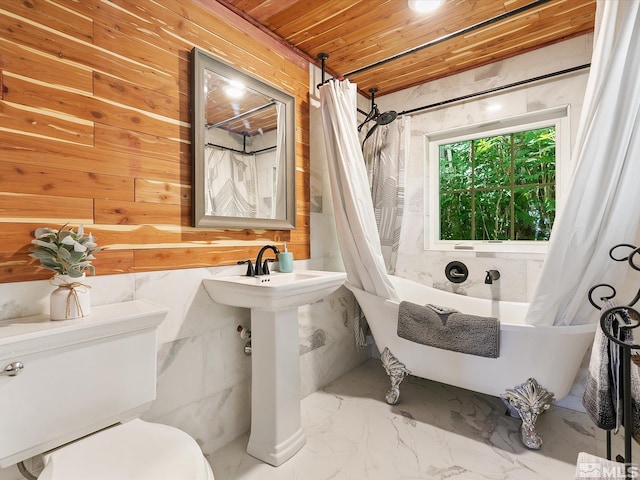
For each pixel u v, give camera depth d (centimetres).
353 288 217
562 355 154
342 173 212
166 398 142
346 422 185
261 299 138
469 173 256
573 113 205
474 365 173
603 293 150
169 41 144
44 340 89
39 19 108
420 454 157
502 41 207
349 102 221
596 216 142
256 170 184
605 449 158
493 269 229
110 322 101
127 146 129
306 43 207
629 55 134
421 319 182
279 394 154
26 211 104
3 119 100
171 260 144
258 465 151
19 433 85
